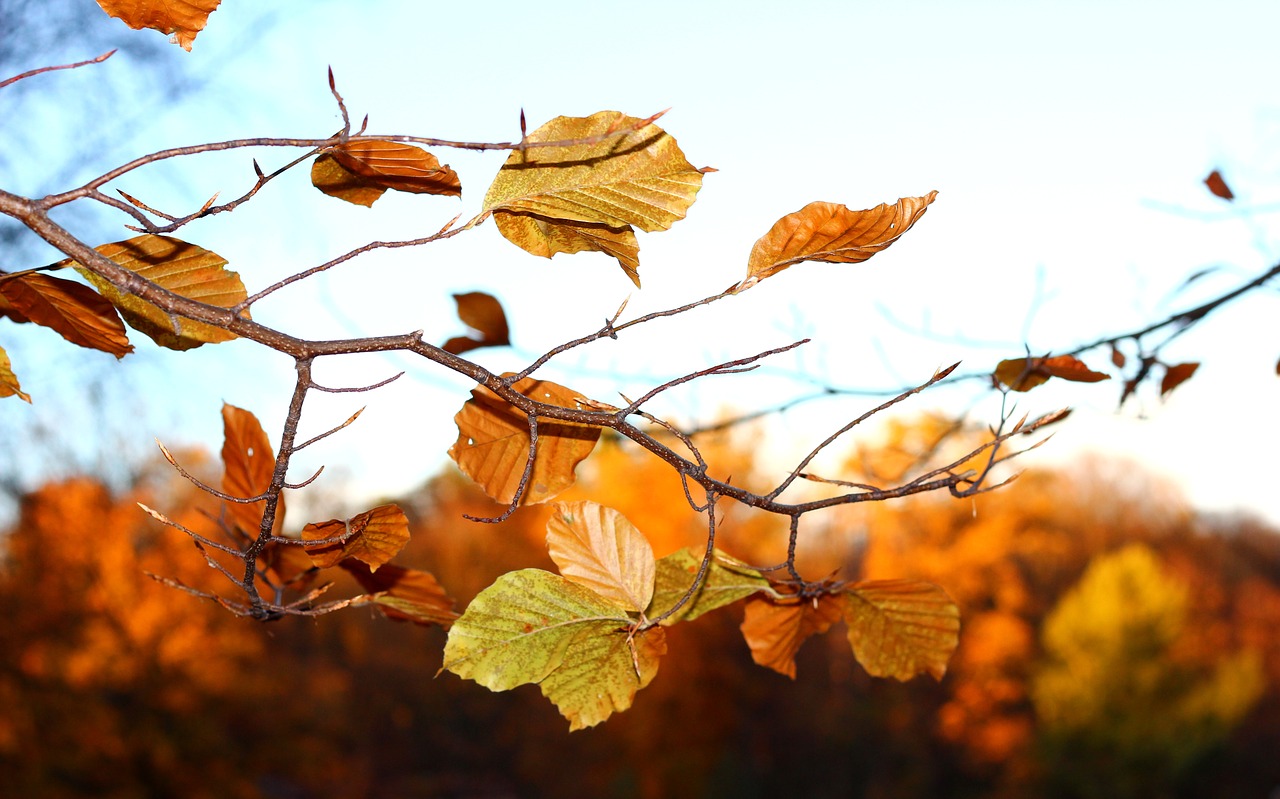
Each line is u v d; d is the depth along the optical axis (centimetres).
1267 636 2744
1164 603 2048
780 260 65
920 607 89
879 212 64
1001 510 1934
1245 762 2047
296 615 73
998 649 2102
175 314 52
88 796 1091
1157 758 1908
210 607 1209
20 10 286
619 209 69
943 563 1886
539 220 72
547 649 73
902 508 1430
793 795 1708
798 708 1805
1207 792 1952
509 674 72
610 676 74
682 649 1328
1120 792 1861
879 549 1753
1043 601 2428
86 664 1050
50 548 941
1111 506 3400
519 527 1850
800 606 89
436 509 1944
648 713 1338
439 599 90
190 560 1060
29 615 1002
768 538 1091
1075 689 1969
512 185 68
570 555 76
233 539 89
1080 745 1950
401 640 1969
